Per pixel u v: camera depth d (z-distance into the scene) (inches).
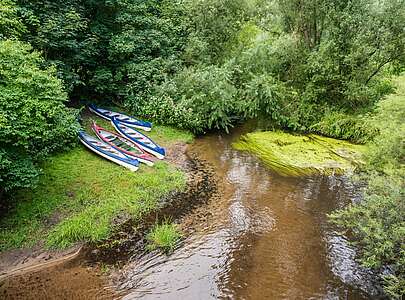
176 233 289.9
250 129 555.5
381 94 545.3
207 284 241.6
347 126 527.8
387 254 223.1
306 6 548.4
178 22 615.5
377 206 235.9
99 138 439.8
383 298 232.2
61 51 464.4
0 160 235.8
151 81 536.4
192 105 513.7
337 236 297.0
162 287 237.0
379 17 511.5
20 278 235.6
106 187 336.2
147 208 320.5
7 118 244.8
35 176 261.7
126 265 254.7
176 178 374.9
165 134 488.7
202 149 468.4
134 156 399.9
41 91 274.2
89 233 276.8
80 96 530.3
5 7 312.2
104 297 226.1
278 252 276.4
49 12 440.1
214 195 354.6
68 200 308.0
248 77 582.9
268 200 350.9
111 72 518.0
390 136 301.0
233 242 286.0
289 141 510.3
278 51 576.4
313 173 413.1
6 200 290.2
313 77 553.3
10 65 265.4
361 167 379.9
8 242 257.0
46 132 267.4
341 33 530.9
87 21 484.4
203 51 593.0
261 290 238.1
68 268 247.6
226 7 619.2
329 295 235.1
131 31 520.7
